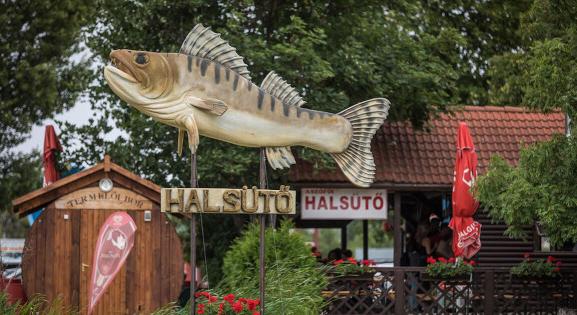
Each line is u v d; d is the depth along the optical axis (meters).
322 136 14.46
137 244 18.17
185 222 28.59
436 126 24.97
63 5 31.47
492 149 24.48
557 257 22.66
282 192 14.36
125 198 18.20
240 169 20.95
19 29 31.33
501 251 22.80
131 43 22.97
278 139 14.40
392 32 23.61
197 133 14.10
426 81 23.05
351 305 19.59
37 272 17.97
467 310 19.45
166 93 14.07
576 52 16.61
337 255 21.58
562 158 16.44
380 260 28.03
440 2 33.66
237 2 22.39
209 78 14.18
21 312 15.66
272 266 17.39
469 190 19.20
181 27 22.67
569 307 19.83
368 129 14.57
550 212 16.06
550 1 17.66
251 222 21.03
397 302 19.20
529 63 17.08
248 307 15.00
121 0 22.70
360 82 22.27
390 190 22.75
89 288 18.02
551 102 16.48
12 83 31.50
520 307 19.73
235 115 14.24
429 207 25.16
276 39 22.58
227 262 18.09
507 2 33.72
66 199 18.11
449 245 21.56
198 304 15.15
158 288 18.11
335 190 22.55
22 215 18.48
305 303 16.34
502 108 25.81
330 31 23.09
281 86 14.48
